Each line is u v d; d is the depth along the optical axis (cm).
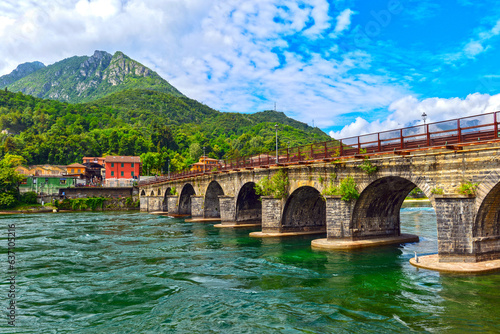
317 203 4241
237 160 5241
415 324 1488
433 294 1828
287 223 4112
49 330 1566
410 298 1802
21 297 2017
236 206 5238
